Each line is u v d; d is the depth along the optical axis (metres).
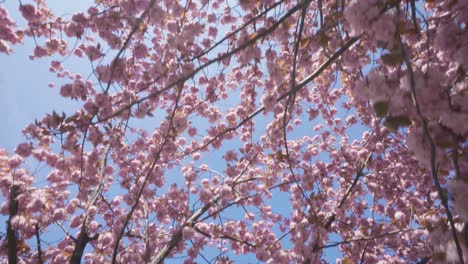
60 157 4.74
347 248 5.68
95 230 5.59
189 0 3.74
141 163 6.67
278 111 4.94
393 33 1.73
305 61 3.31
